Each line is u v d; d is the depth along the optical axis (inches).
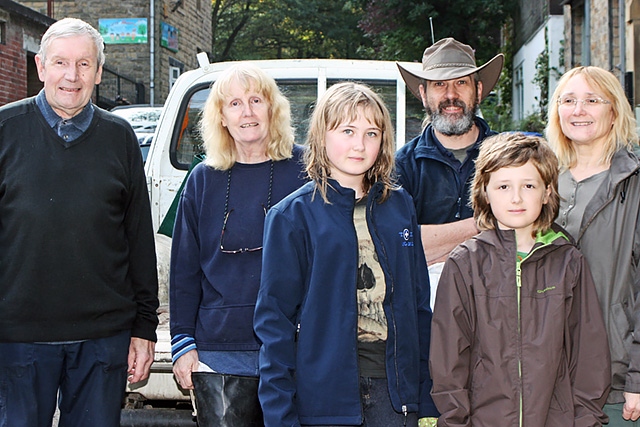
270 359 96.4
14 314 105.9
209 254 112.7
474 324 102.7
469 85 131.6
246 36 1551.4
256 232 111.4
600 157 112.7
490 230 105.7
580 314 101.4
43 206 105.2
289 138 115.8
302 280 100.5
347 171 100.4
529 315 100.2
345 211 101.0
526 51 721.6
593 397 99.6
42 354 107.6
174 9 740.7
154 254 118.7
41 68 110.0
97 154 109.6
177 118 173.5
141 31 679.1
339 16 1483.8
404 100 177.3
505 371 99.3
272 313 98.5
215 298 112.0
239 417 105.0
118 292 112.1
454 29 791.7
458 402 100.2
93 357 110.3
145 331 117.3
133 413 128.6
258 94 111.7
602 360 100.3
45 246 105.3
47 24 476.7
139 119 312.5
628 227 108.0
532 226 104.0
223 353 111.1
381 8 791.1
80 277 107.1
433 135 131.5
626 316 106.9
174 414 128.3
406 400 99.3
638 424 108.7
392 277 100.8
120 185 111.0
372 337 100.0
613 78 112.2
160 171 172.4
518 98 780.6
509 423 98.3
